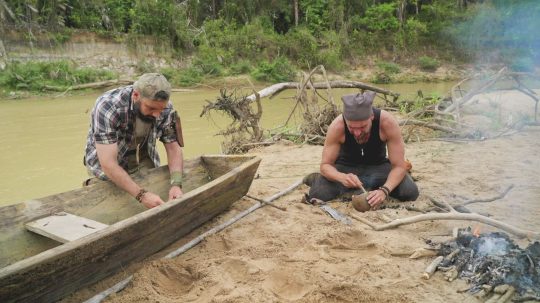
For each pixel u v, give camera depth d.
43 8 23.59
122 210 4.09
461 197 4.54
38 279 2.59
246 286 3.01
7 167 7.62
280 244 3.61
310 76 8.91
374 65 34.06
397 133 4.23
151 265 3.25
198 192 3.61
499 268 2.94
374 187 4.54
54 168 7.56
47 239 3.56
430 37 36.28
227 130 8.19
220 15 34.06
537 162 5.84
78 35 24.19
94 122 3.71
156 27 27.30
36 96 18.92
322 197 4.57
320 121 8.32
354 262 3.25
